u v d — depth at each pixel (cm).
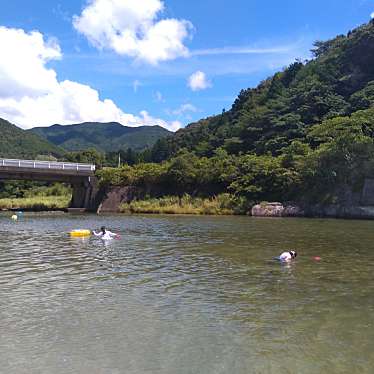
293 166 5269
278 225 3638
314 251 2098
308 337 907
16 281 1431
